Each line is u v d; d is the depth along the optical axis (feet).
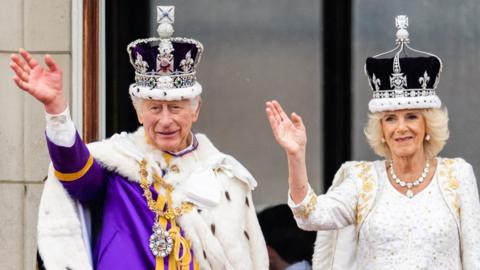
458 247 74.13
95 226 74.59
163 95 73.77
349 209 75.31
